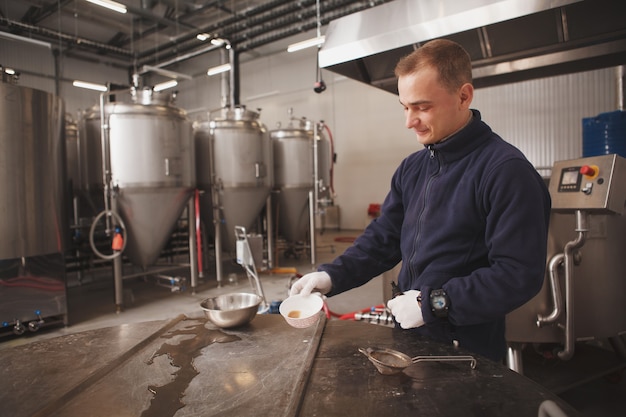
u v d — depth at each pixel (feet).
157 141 10.62
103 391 2.39
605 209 4.78
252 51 28.25
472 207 2.98
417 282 3.25
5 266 8.34
